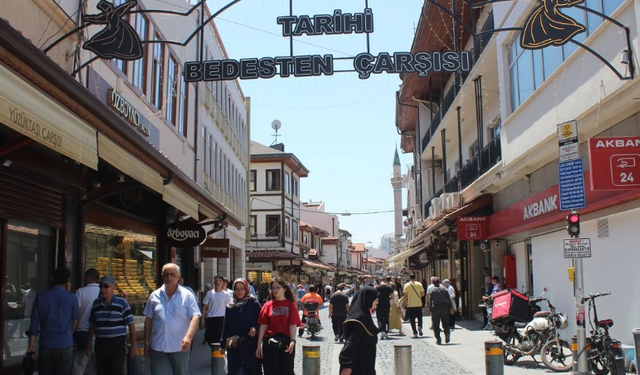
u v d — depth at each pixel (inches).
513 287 787.4
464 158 1189.7
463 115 1055.0
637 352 353.1
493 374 361.7
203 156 953.5
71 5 448.5
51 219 414.6
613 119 469.4
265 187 2053.4
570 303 567.2
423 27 1013.2
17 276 377.1
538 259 663.1
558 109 543.8
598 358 390.9
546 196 595.5
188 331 296.4
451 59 461.7
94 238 509.0
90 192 463.5
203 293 1039.0
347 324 278.2
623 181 406.0
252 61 472.7
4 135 341.1
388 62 463.8
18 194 371.2
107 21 412.2
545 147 578.9
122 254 581.3
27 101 250.1
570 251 382.3
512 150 684.7
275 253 1948.8
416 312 765.3
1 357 350.0
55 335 311.4
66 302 315.9
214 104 1047.0
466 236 848.3
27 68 248.1
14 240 375.2
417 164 1708.9
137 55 414.9
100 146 327.3
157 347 296.8
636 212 447.2
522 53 654.5
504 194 800.3
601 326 398.0
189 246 646.5
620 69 425.4
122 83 551.2
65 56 435.5
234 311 339.3
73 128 293.1
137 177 388.5
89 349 331.0
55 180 414.3
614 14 432.1
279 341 328.8
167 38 729.0
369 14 464.8
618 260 475.5
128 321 325.1
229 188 1236.5
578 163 386.9
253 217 2038.6
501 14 722.8
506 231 748.6
